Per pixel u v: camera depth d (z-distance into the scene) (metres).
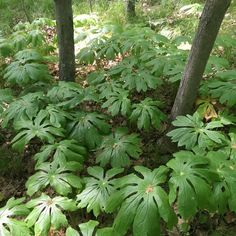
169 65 3.76
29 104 3.53
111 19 6.27
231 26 5.38
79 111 3.54
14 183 3.47
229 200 2.40
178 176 2.42
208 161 2.58
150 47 4.13
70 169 2.83
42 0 7.26
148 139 3.68
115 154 3.08
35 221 2.46
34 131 3.19
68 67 4.27
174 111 3.39
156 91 4.18
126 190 2.46
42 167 2.88
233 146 2.88
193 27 5.45
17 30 5.36
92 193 2.66
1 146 3.87
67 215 3.02
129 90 3.72
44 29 6.09
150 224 2.28
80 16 5.64
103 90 3.64
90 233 2.35
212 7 2.74
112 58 4.21
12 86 4.74
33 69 4.01
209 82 3.62
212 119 3.42
